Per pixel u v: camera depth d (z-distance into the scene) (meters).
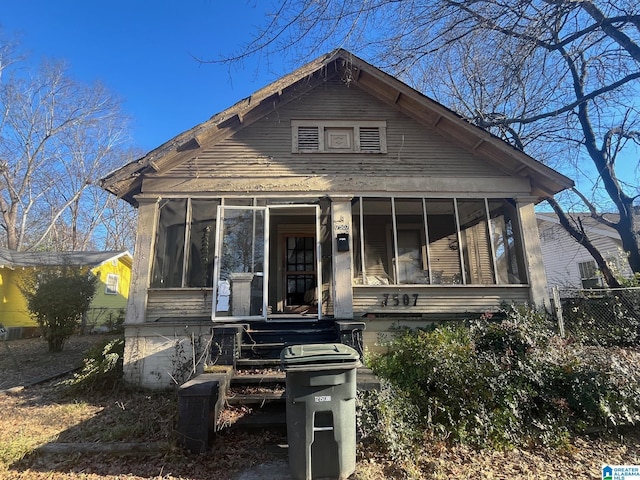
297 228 10.48
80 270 12.43
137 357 6.80
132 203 8.31
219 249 7.46
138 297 7.07
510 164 8.12
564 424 4.46
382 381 4.66
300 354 3.44
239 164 7.95
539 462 3.88
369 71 8.01
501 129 13.02
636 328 7.17
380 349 7.06
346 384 3.41
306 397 3.33
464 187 8.08
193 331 6.93
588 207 13.03
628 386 4.69
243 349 6.18
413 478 3.44
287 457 3.88
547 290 7.61
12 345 12.75
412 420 4.35
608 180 11.77
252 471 3.61
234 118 8.03
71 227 30.20
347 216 7.84
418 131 8.37
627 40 7.22
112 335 14.97
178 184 7.73
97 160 30.70
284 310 10.10
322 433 3.32
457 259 8.05
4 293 15.47
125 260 21.30
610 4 6.59
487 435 4.27
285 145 8.13
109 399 6.11
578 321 7.38
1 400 6.27
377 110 8.46
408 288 7.52
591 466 3.79
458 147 8.29
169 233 7.52
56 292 11.08
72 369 8.61
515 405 4.49
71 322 11.28
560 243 17.86
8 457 3.74
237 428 4.39
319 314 7.30
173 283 7.31
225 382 4.82
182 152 7.84
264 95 7.89
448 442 4.21
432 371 5.04
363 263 7.70
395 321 7.27
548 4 6.01
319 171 8.03
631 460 3.90
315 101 8.45
